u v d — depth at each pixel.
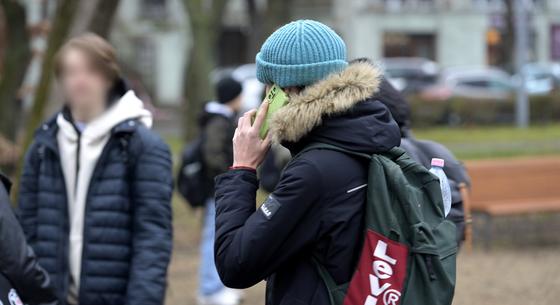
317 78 5.32
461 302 13.71
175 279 15.82
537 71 65.19
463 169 7.66
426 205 5.39
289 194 5.12
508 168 18.61
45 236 7.68
